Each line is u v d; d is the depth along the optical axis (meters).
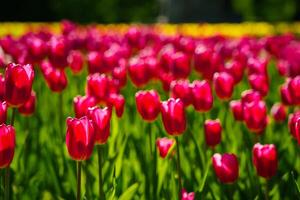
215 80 4.09
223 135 4.24
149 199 3.26
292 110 4.99
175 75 4.70
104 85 3.73
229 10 31.81
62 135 4.08
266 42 7.18
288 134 4.39
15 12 29.83
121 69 4.68
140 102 3.31
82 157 2.54
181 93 3.78
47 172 3.68
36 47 5.33
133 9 30.02
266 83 4.45
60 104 4.32
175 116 2.89
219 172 2.92
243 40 7.79
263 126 3.49
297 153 4.02
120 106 3.69
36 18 29.75
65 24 7.89
